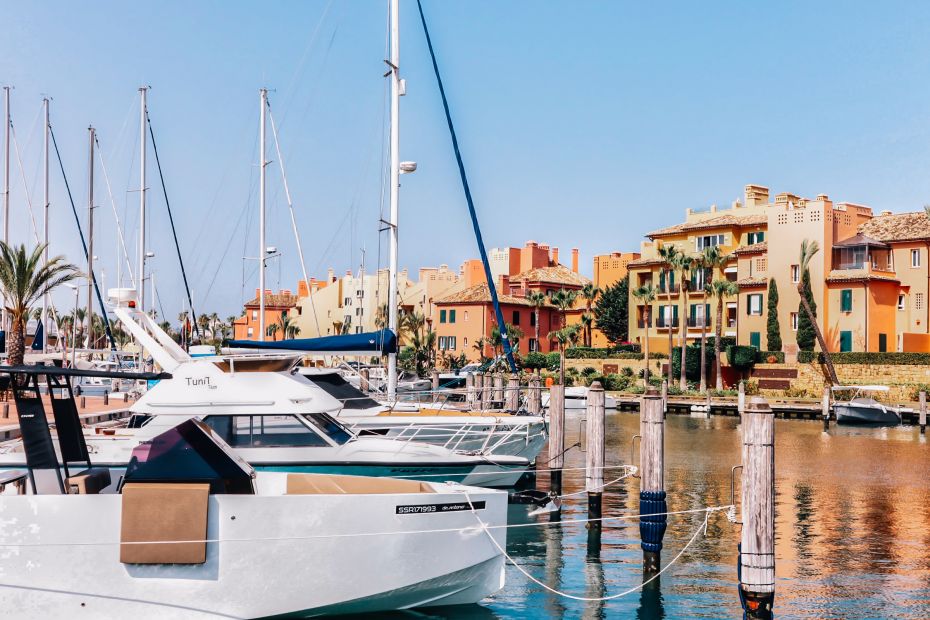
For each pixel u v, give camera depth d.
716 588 13.59
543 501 18.14
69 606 10.02
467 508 11.59
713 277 68.00
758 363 61.41
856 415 46.41
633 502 20.47
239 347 19.23
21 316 41.00
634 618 12.26
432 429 20.55
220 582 10.26
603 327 82.38
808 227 61.53
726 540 16.72
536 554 15.56
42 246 41.38
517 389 23.28
